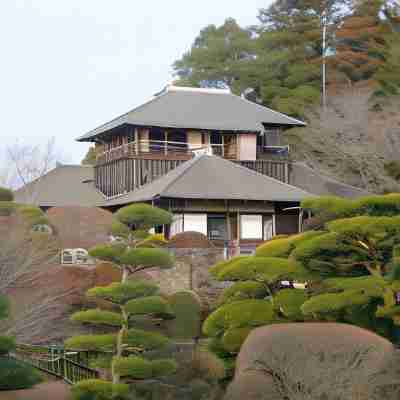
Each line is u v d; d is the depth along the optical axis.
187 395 19.02
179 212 36.91
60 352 20.53
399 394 14.84
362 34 57.06
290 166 45.62
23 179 45.56
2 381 16.58
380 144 46.72
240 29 67.56
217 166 39.50
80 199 44.50
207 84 64.88
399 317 18.47
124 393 17.88
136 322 20.59
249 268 19.55
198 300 22.95
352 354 15.41
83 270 23.28
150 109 44.19
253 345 16.28
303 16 61.19
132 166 41.69
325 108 50.31
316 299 18.33
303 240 20.59
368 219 18.16
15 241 21.89
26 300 20.88
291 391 14.88
